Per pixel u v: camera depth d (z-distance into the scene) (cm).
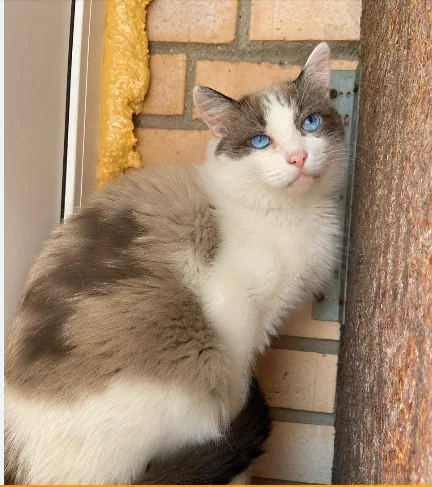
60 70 107
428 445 49
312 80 108
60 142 110
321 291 117
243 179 103
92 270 92
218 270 96
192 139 125
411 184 63
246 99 109
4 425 91
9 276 94
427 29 60
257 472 123
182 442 92
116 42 121
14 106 90
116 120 122
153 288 92
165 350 89
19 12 89
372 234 89
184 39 123
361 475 81
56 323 90
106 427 86
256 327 100
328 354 122
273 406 123
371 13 106
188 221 98
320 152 103
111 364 87
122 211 98
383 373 71
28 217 99
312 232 106
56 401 87
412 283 59
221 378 93
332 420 122
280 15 121
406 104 69
